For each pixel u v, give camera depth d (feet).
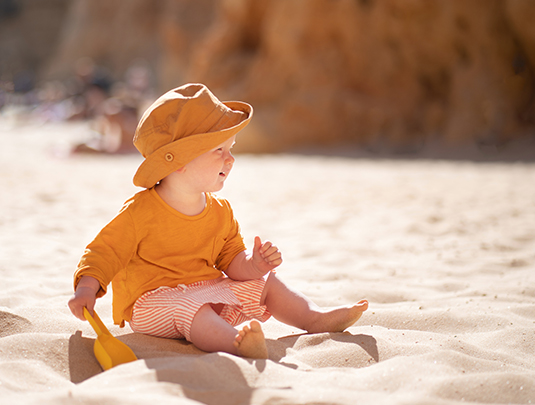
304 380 6.14
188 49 86.99
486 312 9.04
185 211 7.66
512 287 10.69
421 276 12.11
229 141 7.57
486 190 24.53
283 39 55.67
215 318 7.06
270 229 17.97
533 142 42.93
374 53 52.42
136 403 5.13
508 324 8.38
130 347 7.18
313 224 18.61
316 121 52.65
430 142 47.96
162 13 108.17
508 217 18.54
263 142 51.42
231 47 61.36
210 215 7.86
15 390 5.83
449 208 20.59
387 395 5.66
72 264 12.75
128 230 7.39
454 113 47.62
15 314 8.05
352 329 8.23
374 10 51.11
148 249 7.54
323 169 35.86
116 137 47.21
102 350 6.67
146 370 6.01
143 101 62.49
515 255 13.73
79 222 18.52
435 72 50.03
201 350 7.13
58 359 6.81
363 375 6.28
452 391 5.74
